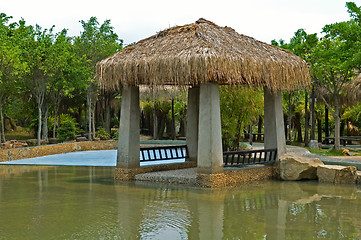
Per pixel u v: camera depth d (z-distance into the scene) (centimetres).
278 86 1084
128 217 710
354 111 2614
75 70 2491
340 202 841
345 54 1698
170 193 940
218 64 923
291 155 1199
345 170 1105
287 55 1175
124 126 1141
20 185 1086
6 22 2300
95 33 2945
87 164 1684
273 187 1035
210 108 997
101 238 583
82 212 752
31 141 2428
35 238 584
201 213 739
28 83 2258
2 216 722
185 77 948
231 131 1563
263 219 694
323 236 592
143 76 1041
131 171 1136
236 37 1122
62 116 3253
